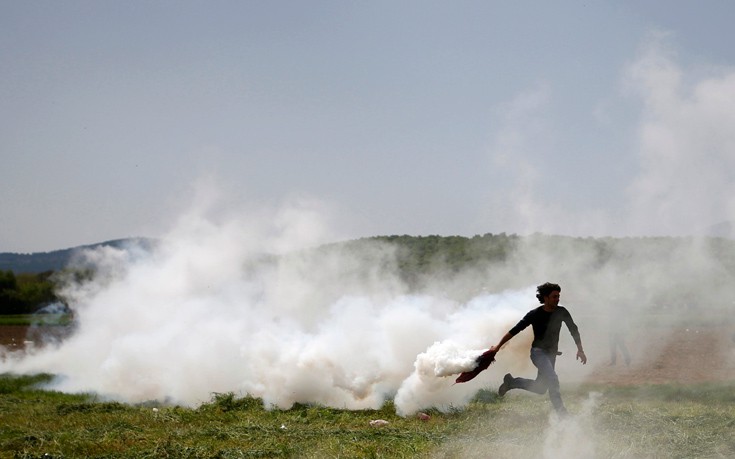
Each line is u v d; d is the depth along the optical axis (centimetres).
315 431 1714
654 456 1385
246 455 1451
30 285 10050
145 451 1492
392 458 1391
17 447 1588
